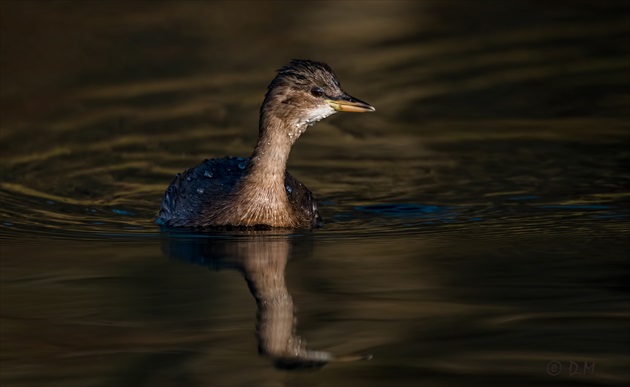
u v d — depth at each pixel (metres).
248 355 10.20
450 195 17.25
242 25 26.72
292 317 11.16
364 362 9.89
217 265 13.20
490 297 11.66
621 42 25.58
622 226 14.74
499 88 22.95
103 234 14.93
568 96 22.39
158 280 12.54
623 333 10.52
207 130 20.70
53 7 27.53
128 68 23.95
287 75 15.15
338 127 21.42
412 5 28.75
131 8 27.95
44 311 11.48
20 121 21.08
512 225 15.11
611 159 18.83
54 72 23.67
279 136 15.13
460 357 9.99
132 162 19.17
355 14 27.94
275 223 15.22
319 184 18.20
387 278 12.47
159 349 10.34
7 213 16.20
